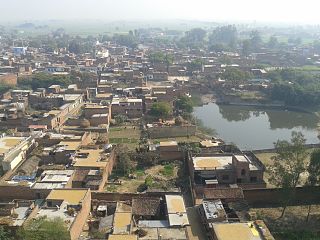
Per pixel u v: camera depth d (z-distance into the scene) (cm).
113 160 11931
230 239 7050
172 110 18175
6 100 19012
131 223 7981
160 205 9019
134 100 18338
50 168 10912
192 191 9950
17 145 12056
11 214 8256
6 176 10581
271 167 10506
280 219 9012
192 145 13438
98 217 8862
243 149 15000
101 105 17375
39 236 7125
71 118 16275
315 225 8775
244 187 10375
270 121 19738
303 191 9775
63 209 8250
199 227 8456
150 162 12175
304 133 17675
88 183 9981
